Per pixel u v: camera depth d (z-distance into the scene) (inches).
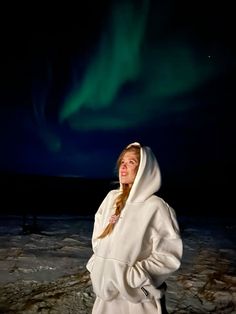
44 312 134.1
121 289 62.3
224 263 222.4
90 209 538.6
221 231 363.6
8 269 190.9
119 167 74.7
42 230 316.8
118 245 66.2
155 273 61.8
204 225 404.2
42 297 150.1
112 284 64.4
